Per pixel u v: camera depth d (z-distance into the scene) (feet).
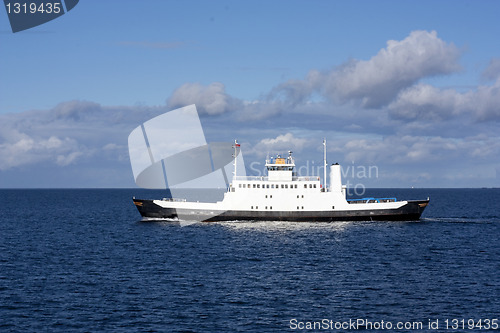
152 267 200.23
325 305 148.77
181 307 145.38
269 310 143.74
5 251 241.35
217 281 175.83
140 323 132.05
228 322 133.59
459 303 151.53
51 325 130.11
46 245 261.44
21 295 156.56
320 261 212.84
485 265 207.31
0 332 124.88
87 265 204.74
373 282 175.83
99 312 140.46
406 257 223.71
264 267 200.03
